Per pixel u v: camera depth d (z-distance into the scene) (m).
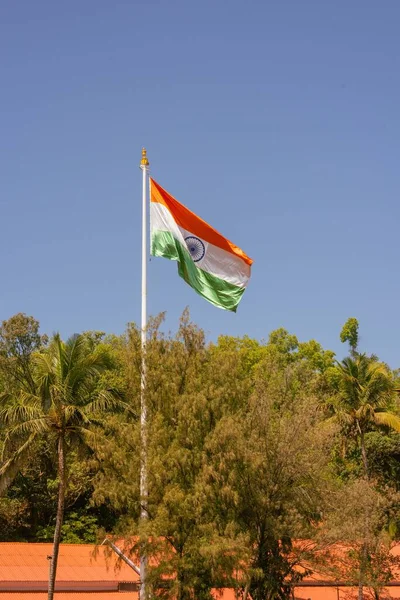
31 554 43.72
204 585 31.84
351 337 90.12
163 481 32.03
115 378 56.47
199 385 34.16
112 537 32.34
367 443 58.31
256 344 81.56
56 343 38.09
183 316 35.72
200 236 34.66
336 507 35.94
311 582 45.53
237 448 32.94
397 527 51.12
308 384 56.97
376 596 44.34
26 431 36.88
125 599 40.47
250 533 34.16
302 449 35.69
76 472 56.00
